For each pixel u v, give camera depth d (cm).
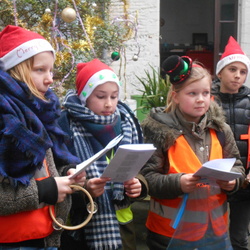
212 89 387
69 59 423
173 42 1402
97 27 466
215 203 296
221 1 909
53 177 231
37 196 219
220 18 912
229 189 294
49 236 236
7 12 420
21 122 213
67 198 246
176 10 1399
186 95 296
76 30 443
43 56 240
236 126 370
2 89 219
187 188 281
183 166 294
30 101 223
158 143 301
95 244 273
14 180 212
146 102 563
